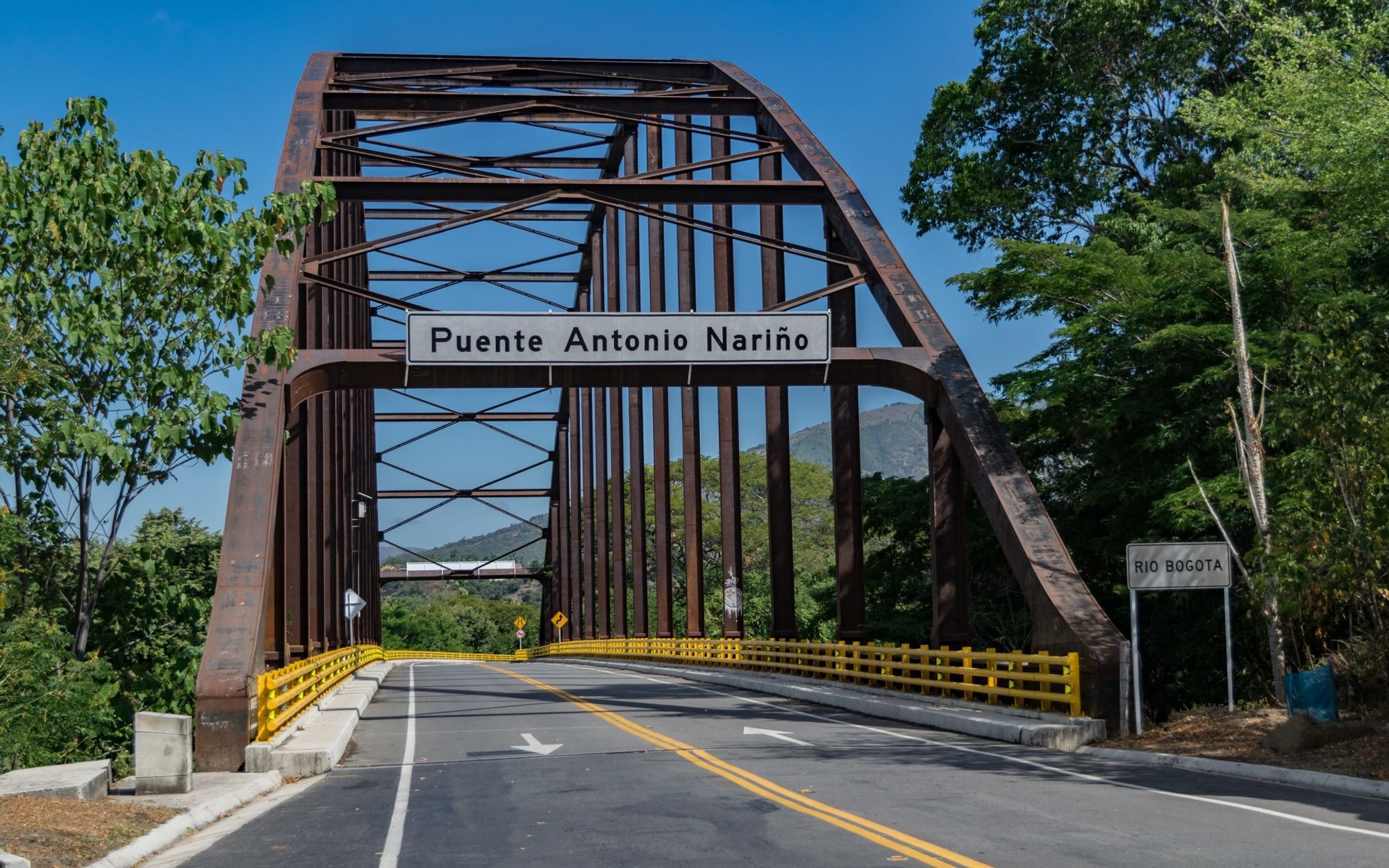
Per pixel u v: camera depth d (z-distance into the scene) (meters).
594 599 57.22
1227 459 21.45
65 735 17.23
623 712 21.30
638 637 41.34
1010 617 29.02
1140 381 23.83
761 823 9.48
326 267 30.12
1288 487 16.98
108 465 17.48
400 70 29.61
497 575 94.81
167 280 17.59
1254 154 21.88
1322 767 11.98
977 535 27.77
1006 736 15.85
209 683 14.29
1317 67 20.00
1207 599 22.95
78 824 9.38
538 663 54.66
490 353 20.25
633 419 43.72
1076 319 25.09
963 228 37.16
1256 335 20.86
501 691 28.55
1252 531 21.59
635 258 42.72
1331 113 18.75
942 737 16.52
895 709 19.34
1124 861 7.70
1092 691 15.77
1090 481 26.88
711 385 21.42
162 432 17.09
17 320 17.02
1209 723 15.25
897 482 31.67
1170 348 22.55
